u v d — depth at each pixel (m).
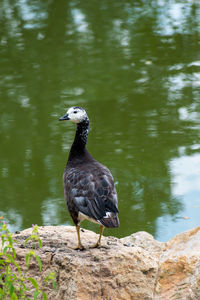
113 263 7.63
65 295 7.35
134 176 14.31
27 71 22.17
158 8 30.31
